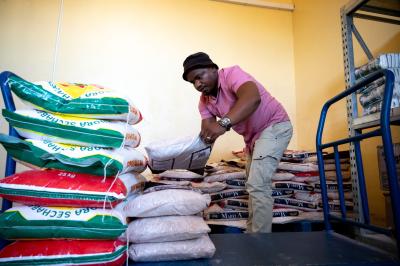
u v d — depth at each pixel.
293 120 2.95
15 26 2.56
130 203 0.97
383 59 1.25
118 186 0.82
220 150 2.76
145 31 2.79
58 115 0.85
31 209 0.78
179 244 0.90
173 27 2.86
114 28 2.73
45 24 2.61
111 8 2.75
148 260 0.89
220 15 2.98
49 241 0.78
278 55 3.04
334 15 2.41
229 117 1.24
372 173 1.85
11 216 0.75
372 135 1.04
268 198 1.50
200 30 2.91
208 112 1.73
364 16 1.63
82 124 0.84
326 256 0.95
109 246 0.78
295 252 1.00
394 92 1.20
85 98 0.86
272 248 1.05
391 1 1.53
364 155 1.92
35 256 0.73
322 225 1.84
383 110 0.95
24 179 0.78
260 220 1.48
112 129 0.85
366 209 1.17
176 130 2.73
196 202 0.98
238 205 1.91
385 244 1.23
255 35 3.03
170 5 2.88
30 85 0.84
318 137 1.41
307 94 2.78
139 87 2.71
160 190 1.04
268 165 1.51
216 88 1.57
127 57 2.72
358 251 1.01
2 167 2.38
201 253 0.90
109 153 0.84
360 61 2.02
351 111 1.50
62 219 0.76
